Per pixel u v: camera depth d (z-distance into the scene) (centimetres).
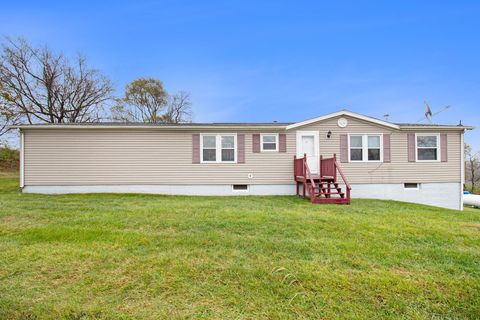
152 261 355
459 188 1159
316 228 526
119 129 1103
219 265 346
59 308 250
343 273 328
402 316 247
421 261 371
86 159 1091
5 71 2088
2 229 489
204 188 1129
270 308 256
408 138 1156
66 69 2416
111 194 1056
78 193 1073
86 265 342
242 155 1137
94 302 262
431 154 1164
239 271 328
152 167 1115
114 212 645
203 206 749
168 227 520
